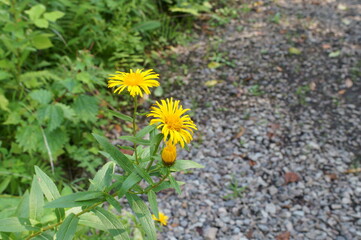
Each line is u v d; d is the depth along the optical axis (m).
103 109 0.81
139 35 1.04
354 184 0.68
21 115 0.69
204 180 0.70
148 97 0.90
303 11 1.28
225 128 0.82
